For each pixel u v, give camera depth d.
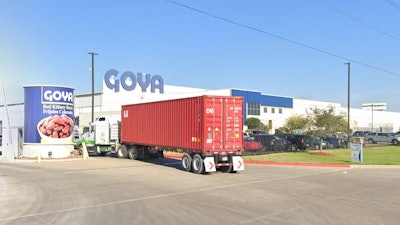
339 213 9.54
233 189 13.59
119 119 30.92
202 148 18.58
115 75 74.56
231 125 19.42
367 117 115.75
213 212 9.65
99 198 11.72
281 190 13.38
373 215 9.31
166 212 9.66
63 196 12.10
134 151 26.67
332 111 36.25
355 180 16.25
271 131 82.19
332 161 25.27
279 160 25.94
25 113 27.92
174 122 21.28
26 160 25.64
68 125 28.28
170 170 20.06
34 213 9.59
